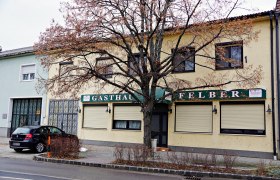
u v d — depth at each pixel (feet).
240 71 54.44
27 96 85.76
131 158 42.68
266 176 34.32
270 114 51.16
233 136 54.19
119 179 32.24
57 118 79.00
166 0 46.75
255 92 52.24
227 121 55.36
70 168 39.86
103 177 33.12
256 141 51.98
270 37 52.80
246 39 53.06
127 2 47.11
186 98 58.80
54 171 36.50
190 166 39.45
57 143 48.98
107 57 54.49
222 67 56.65
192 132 58.65
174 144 60.08
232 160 40.81
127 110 68.18
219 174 35.76
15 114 89.04
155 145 58.34
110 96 69.41
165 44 63.31
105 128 70.79
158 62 48.78
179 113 60.70
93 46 48.16
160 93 58.44
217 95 55.83
